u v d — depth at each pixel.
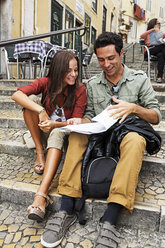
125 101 1.84
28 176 2.04
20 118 2.97
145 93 1.86
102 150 1.74
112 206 1.51
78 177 1.65
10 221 1.70
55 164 1.71
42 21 8.73
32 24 8.02
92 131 1.60
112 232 1.43
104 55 1.74
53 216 1.60
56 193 1.78
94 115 2.05
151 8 26.42
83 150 1.69
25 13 7.54
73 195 1.64
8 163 2.29
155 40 4.59
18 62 5.69
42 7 8.62
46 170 1.68
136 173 1.52
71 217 1.61
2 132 2.85
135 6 22.72
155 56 4.77
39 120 1.97
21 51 4.91
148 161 2.04
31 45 4.83
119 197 1.50
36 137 2.05
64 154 2.24
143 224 1.62
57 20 10.13
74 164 1.64
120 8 22.09
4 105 3.58
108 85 1.94
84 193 1.68
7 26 6.86
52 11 9.59
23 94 1.84
